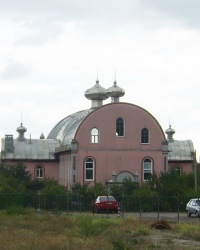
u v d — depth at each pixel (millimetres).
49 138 111562
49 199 65188
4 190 71438
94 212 62438
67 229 38375
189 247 28906
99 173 88375
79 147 88250
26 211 54094
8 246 28266
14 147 101625
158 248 28375
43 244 28938
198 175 75812
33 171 101000
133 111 89938
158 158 89938
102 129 89062
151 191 70875
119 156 89062
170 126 107438
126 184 78125
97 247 27969
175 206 66250
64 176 94875
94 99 102500
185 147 104812
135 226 40500
